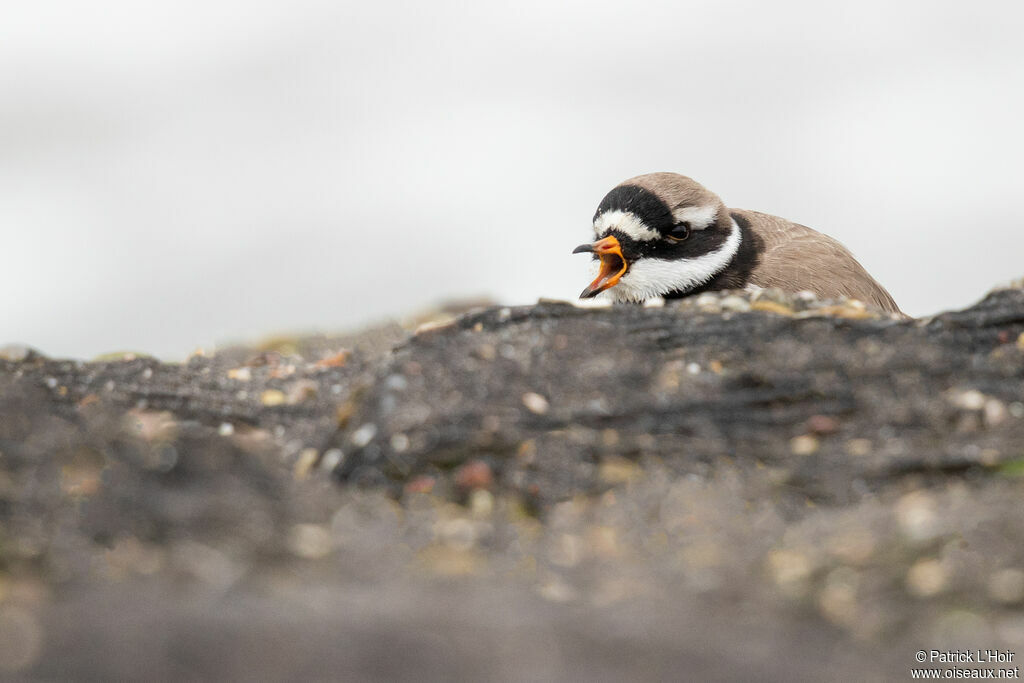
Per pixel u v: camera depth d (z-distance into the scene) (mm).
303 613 7402
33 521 8797
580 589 8031
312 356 14484
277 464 10203
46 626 7180
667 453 10086
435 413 10367
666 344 11578
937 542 8344
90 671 6676
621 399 10727
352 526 9039
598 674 6727
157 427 10930
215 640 7012
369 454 10023
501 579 8203
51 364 12477
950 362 11188
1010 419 10383
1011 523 8492
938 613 7570
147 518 8867
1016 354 11250
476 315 12125
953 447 9984
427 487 9719
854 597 7789
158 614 7367
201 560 8266
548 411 10516
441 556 8602
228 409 11570
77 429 10648
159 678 6617
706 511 9180
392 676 6664
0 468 9703
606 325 11898
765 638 7285
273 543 8594
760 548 8578
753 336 11680
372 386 10844
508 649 6984
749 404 10727
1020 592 7707
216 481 9586
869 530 8648
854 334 11711
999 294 12172
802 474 9797
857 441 10219
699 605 7730
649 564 8430
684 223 15414
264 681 6590
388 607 7543
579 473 9836
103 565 8164
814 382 10969
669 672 6781
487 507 9516
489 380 10883
